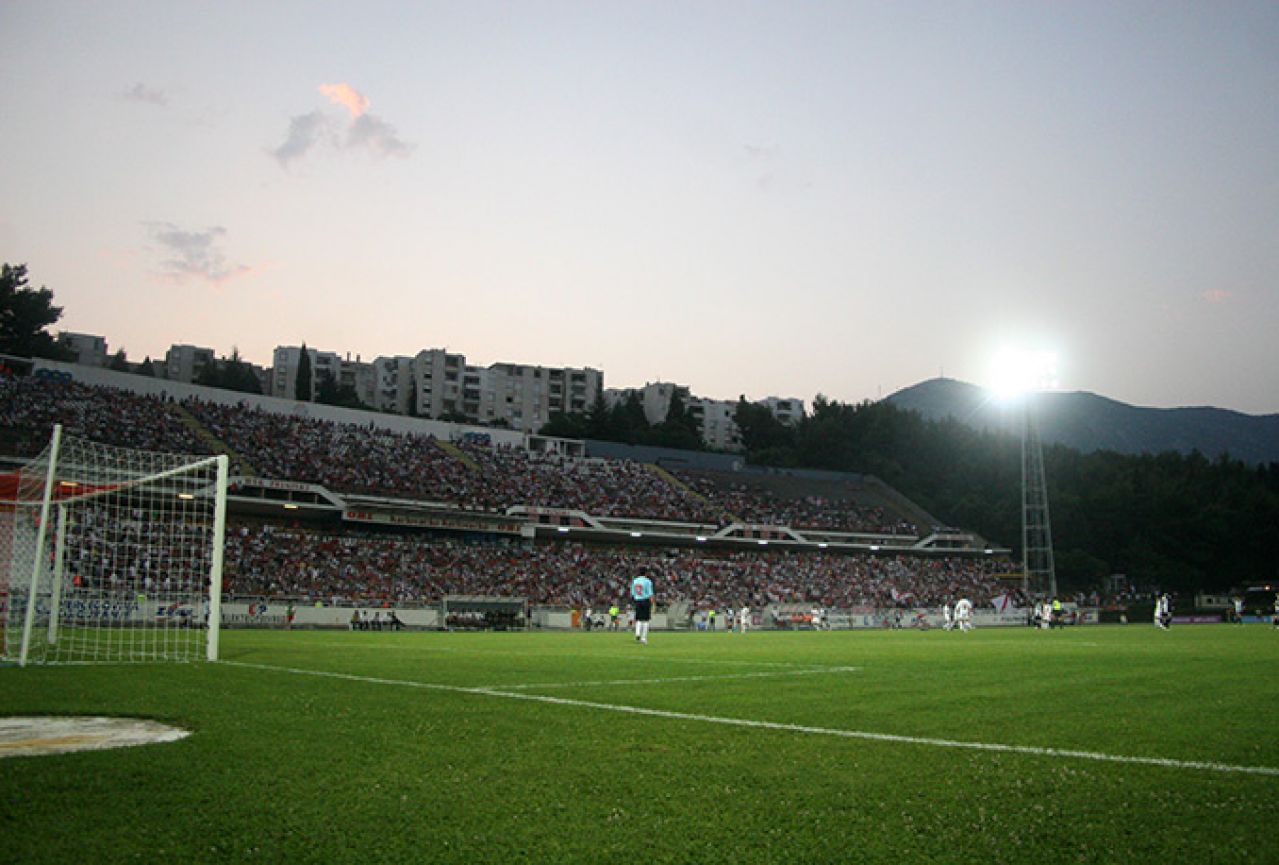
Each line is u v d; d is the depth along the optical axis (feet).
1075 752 25.29
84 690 37.45
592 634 149.69
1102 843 16.89
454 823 17.65
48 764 22.03
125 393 228.63
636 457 323.98
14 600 82.74
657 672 51.21
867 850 16.42
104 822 17.25
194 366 479.82
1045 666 57.26
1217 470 424.87
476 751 24.49
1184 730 29.37
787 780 21.50
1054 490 369.91
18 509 85.40
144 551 109.70
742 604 234.79
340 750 24.34
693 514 271.69
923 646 90.53
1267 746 26.45
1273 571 358.43
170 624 112.06
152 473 79.71
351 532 218.38
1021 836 17.28
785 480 335.06
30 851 15.51
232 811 18.12
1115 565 362.94
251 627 162.20
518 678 45.80
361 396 495.82
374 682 42.34
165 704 32.91
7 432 188.85
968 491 394.32
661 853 16.12
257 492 204.23
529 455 285.84
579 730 28.32
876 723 30.63
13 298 295.28
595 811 18.63
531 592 214.28
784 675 49.52
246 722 28.84
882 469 395.34
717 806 19.15
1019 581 305.12
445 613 181.78
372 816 17.99
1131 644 96.43
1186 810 19.11
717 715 32.32
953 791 20.57
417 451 261.03
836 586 264.52
